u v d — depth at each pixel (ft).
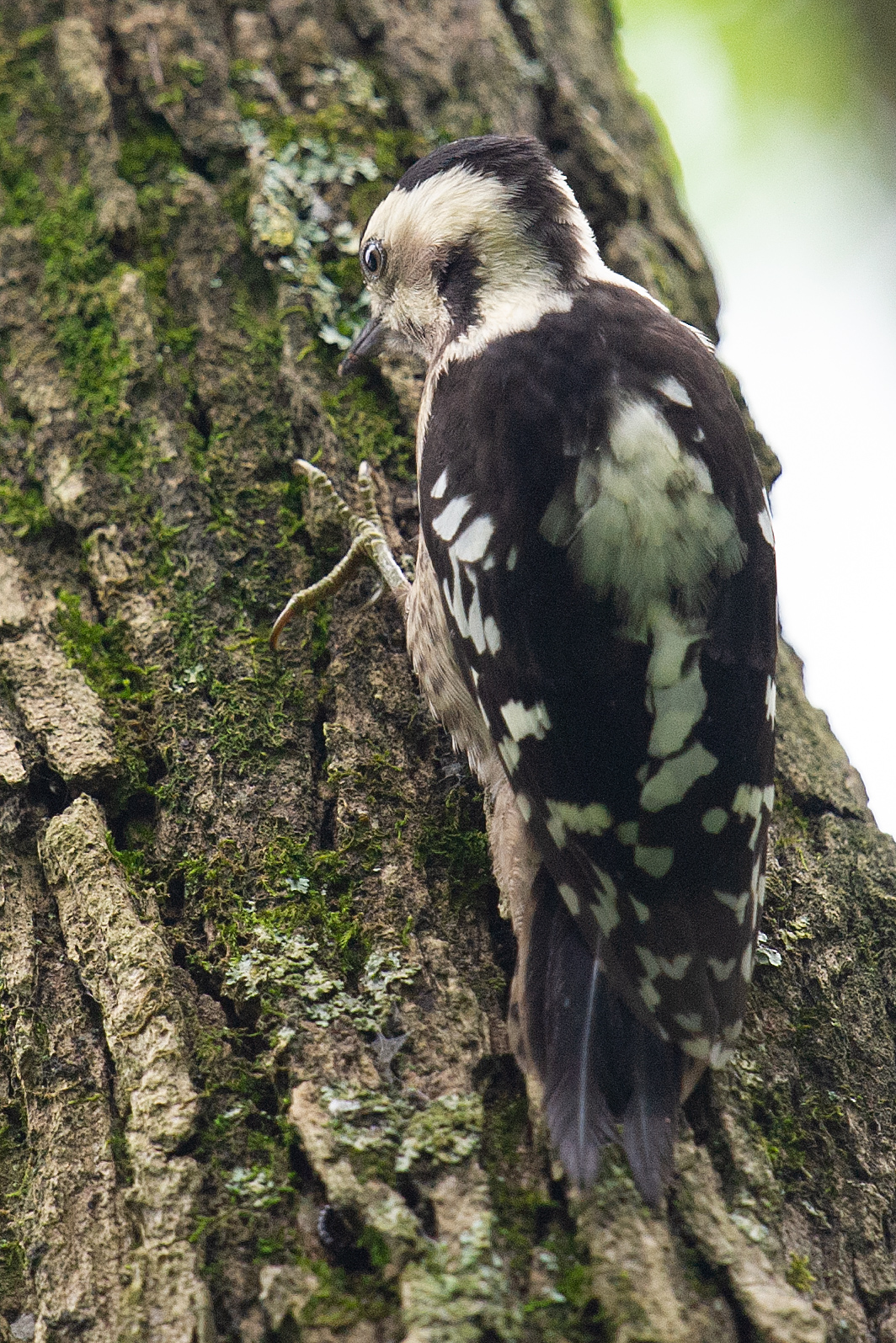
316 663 20.86
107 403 23.31
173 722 19.65
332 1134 15.15
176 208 26.05
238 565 21.77
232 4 29.25
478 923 18.11
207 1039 16.37
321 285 25.27
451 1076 15.94
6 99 27.71
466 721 19.76
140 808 19.17
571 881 17.40
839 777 21.62
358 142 27.43
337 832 18.62
